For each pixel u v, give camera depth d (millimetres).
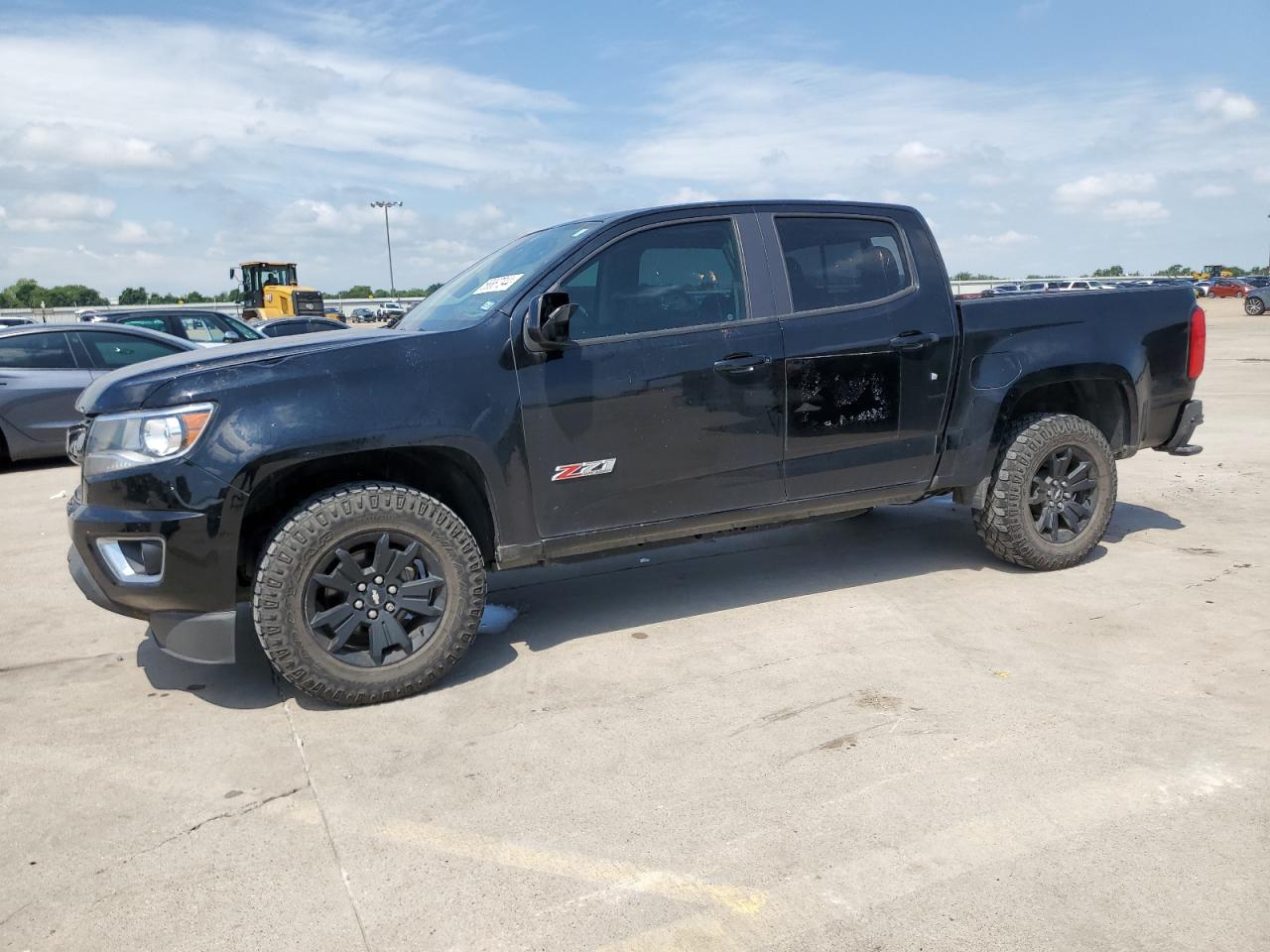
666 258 3990
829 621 4211
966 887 2260
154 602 3324
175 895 2375
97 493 3320
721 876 2355
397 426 3408
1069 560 4762
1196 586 4465
